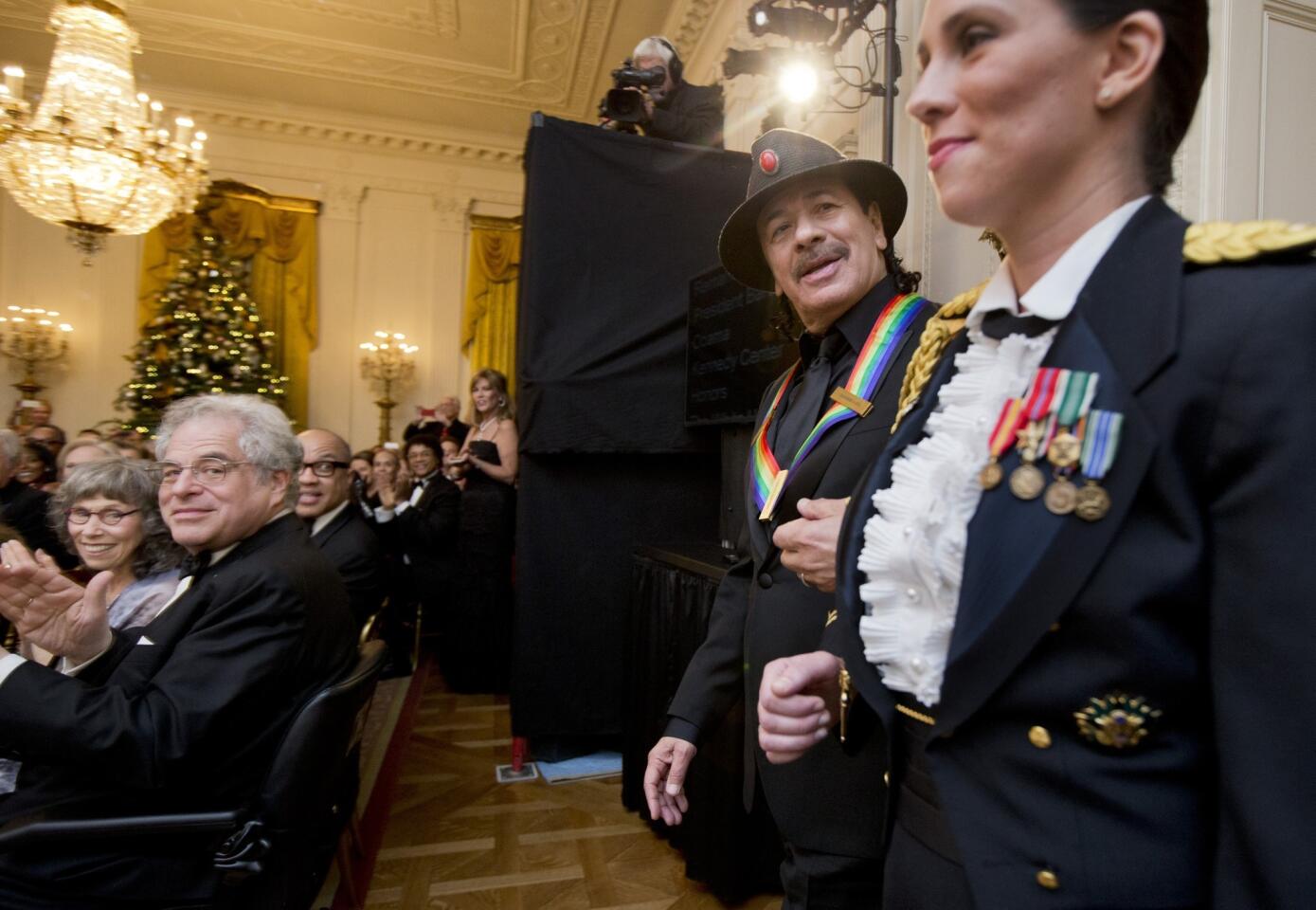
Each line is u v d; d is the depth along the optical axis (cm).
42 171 439
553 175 252
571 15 625
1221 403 36
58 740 108
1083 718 39
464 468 375
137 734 110
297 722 120
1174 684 38
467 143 858
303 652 127
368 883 190
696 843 182
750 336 203
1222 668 35
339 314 841
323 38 678
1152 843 38
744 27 467
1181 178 145
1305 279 36
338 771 131
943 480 48
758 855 171
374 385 849
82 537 159
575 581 258
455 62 710
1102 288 43
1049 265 47
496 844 210
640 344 255
